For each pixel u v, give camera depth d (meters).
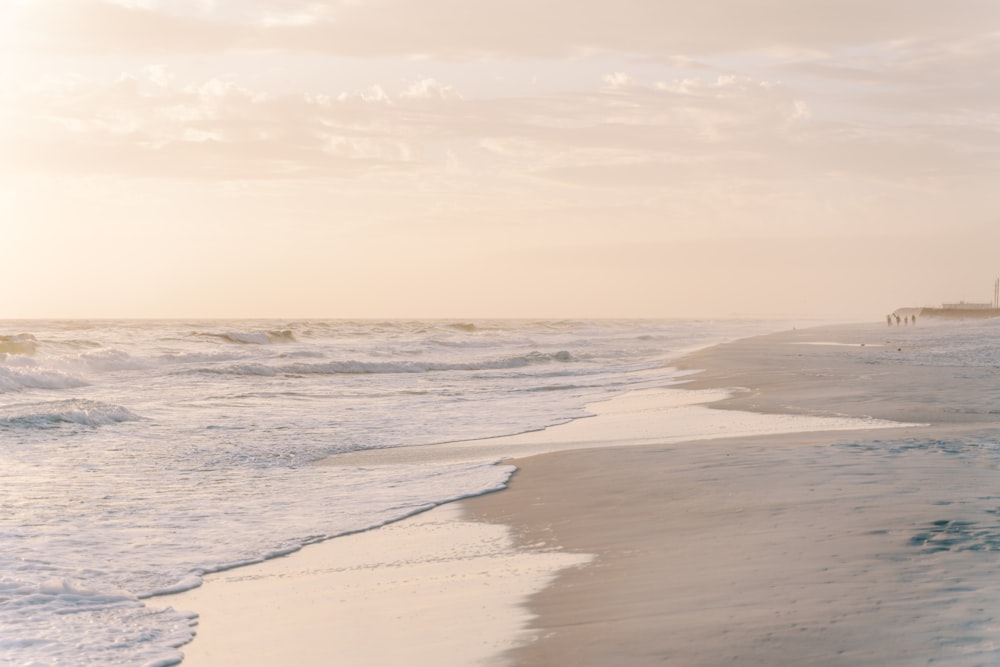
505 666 5.71
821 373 32.47
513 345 69.81
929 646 5.22
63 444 17.94
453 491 13.03
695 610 6.37
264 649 6.55
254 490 13.53
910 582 6.51
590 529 9.88
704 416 21.19
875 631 5.54
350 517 11.53
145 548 10.04
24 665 6.24
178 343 59.47
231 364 40.06
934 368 34.50
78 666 6.24
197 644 6.78
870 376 30.41
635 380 34.81
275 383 34.09
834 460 12.64
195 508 12.20
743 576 7.11
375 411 24.72
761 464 12.79
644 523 9.84
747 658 5.33
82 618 7.43
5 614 7.47
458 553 9.41
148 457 16.61
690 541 8.69
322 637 6.77
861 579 6.68
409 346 61.38
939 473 11.29
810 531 8.45
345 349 56.69
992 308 147.50
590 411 24.25
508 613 6.91
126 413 22.27
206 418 22.78
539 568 8.34
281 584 8.56
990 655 5.02
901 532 8.09
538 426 21.20
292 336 70.06
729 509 9.95
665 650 5.62
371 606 7.55
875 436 15.30
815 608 6.09
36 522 11.27
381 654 6.22
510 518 10.98
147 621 7.36
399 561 9.26
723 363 39.84
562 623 6.51
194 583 8.62
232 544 10.20
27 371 31.22
